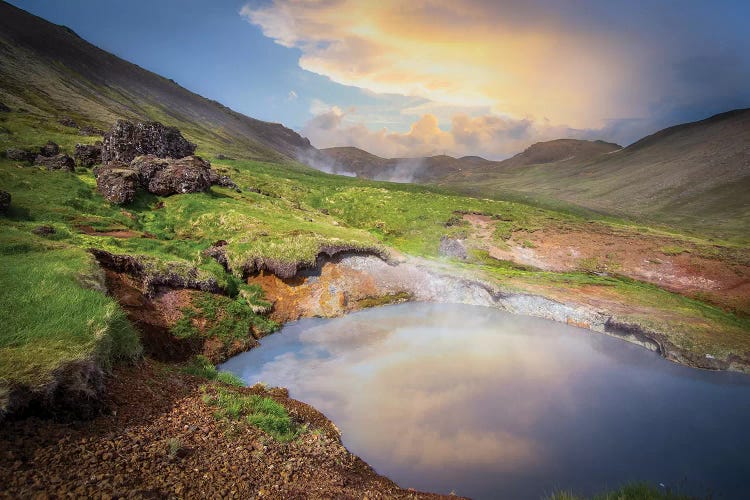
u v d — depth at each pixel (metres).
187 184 38.09
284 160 145.88
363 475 11.68
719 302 34.53
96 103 96.81
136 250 24.38
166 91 168.25
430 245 44.78
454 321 27.98
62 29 152.25
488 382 19.41
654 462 14.16
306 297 27.75
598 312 28.41
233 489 8.23
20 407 7.82
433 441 14.48
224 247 28.31
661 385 20.47
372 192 60.66
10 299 11.43
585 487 12.59
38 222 25.03
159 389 11.71
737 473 13.80
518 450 14.31
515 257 43.34
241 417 11.84
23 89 80.19
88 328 11.10
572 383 19.94
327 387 17.95
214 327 20.75
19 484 6.25
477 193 93.00
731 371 22.56
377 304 30.11
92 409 8.98
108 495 6.54
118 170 36.22
